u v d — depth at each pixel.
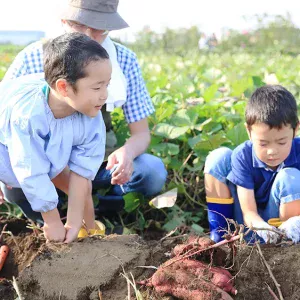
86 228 1.30
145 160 1.53
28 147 1.18
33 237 1.32
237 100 2.17
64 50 1.12
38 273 1.15
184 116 1.89
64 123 1.22
